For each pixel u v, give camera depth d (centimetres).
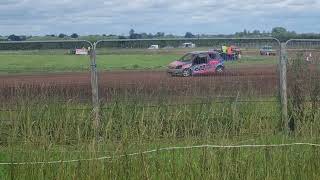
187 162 613
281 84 1035
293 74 1048
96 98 991
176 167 606
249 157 628
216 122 989
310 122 974
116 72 1023
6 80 1005
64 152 646
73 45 1021
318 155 639
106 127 895
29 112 946
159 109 990
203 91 1034
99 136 895
